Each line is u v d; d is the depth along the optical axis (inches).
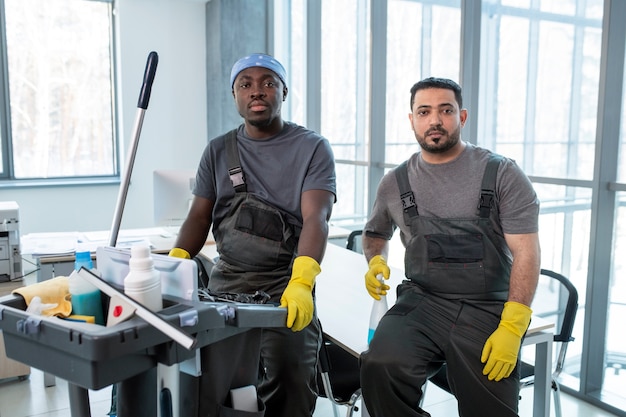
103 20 221.5
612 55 108.3
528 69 128.0
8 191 204.1
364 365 66.6
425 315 68.7
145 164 227.9
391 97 168.7
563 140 122.2
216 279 74.3
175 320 39.5
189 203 135.3
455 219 69.1
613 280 117.2
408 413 65.3
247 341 53.3
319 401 113.3
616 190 110.8
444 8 145.9
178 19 226.2
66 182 214.2
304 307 55.1
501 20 133.6
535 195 67.9
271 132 73.1
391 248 178.1
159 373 43.8
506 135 134.9
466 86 136.6
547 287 128.6
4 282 116.2
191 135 234.5
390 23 166.1
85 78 221.6
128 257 45.3
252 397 53.2
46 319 38.8
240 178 71.8
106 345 35.7
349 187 196.7
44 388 121.2
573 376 126.4
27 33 210.2
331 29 199.6
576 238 122.1
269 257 70.6
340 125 198.7
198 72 232.7
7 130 211.5
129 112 221.5
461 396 66.1
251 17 224.5
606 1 107.0
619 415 112.4
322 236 66.5
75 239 132.7
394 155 170.1
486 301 68.6
